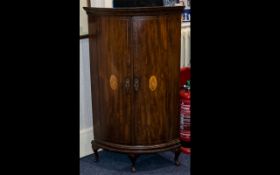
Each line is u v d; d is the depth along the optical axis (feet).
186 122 9.48
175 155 8.90
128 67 8.13
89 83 9.38
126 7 8.38
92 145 9.07
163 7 7.95
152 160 9.23
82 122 9.42
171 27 8.21
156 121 8.41
